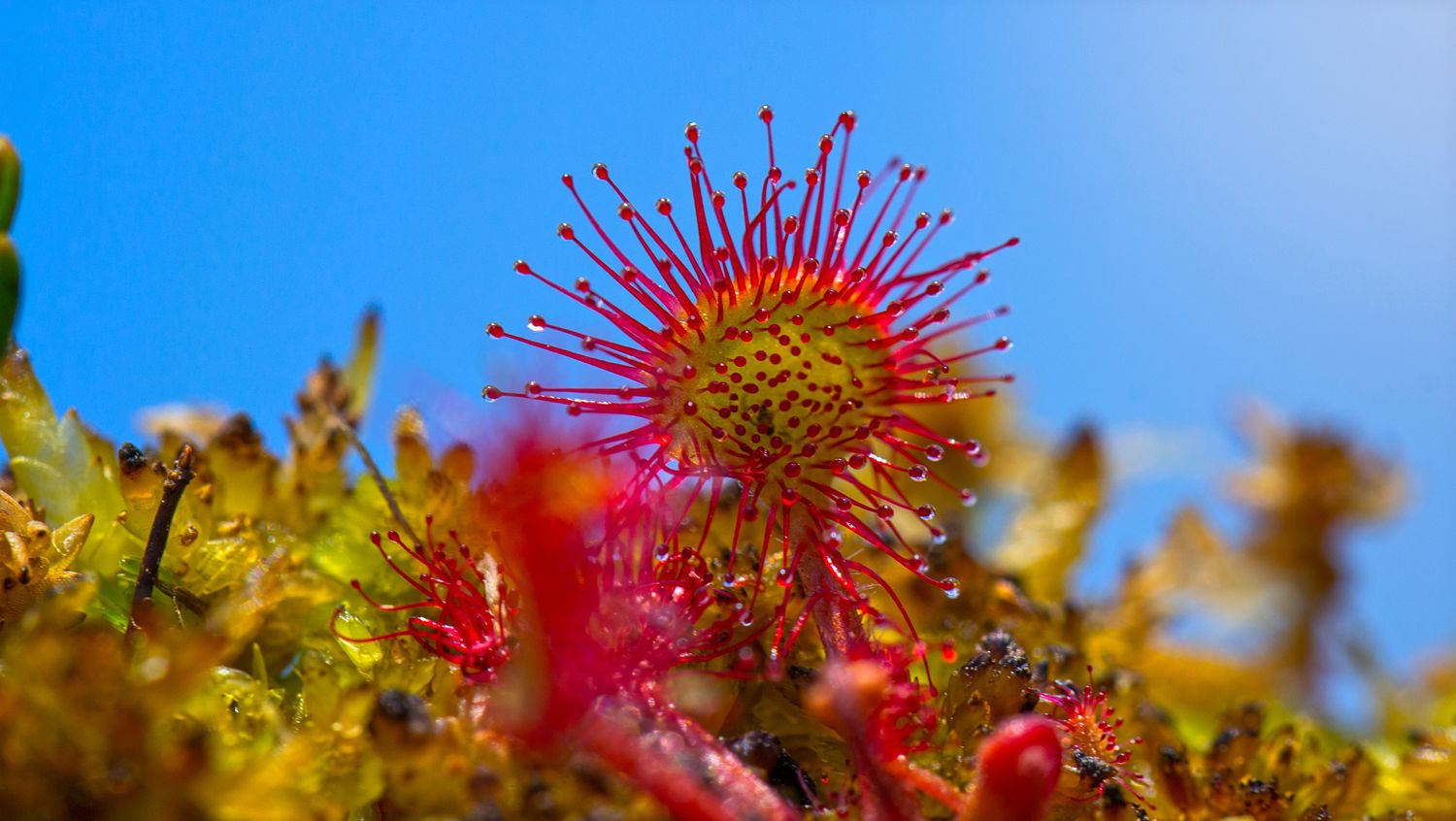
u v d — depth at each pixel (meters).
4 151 0.09
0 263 0.09
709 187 0.09
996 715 0.09
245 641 0.09
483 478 0.09
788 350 0.09
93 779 0.08
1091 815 0.09
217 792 0.08
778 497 0.09
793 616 0.09
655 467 0.09
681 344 0.09
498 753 0.08
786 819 0.08
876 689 0.08
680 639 0.09
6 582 0.09
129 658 0.09
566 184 0.09
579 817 0.08
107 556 0.09
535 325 0.09
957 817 0.09
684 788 0.08
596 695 0.08
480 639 0.09
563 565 0.08
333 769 0.08
